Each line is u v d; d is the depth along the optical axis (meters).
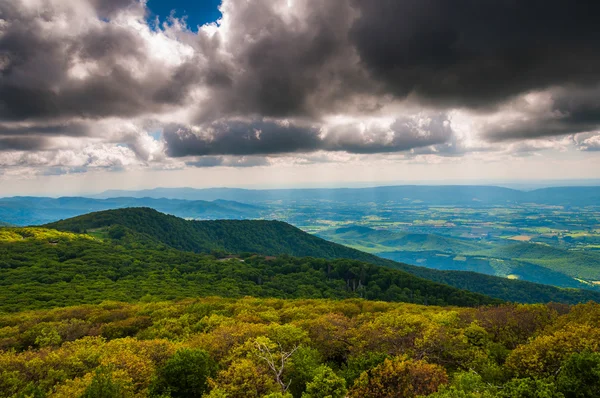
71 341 48.31
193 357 32.75
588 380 25.48
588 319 38.19
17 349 47.66
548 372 28.62
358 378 29.97
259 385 29.72
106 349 38.84
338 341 41.78
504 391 25.64
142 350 36.88
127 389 28.23
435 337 37.72
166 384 31.92
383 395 27.30
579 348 28.89
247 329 42.69
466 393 24.53
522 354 30.91
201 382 31.91
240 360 33.22
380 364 30.39
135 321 57.50
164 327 52.50
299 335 41.12
